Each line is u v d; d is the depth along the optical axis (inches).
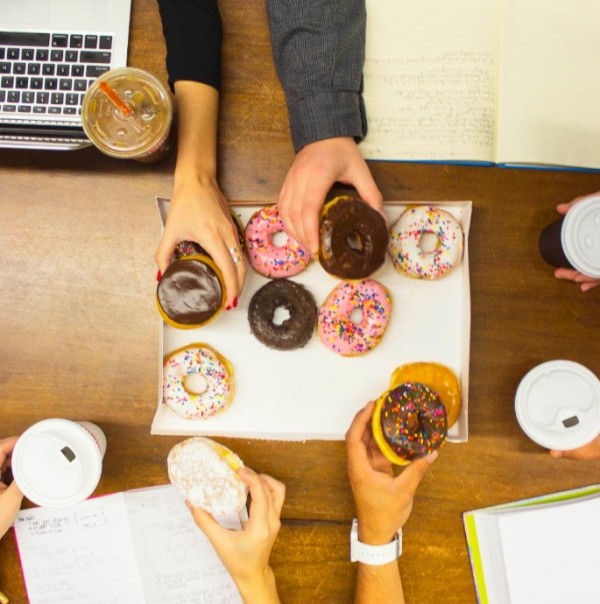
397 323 35.7
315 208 31.9
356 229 31.5
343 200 31.9
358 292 34.6
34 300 35.6
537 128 34.9
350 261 31.2
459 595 35.3
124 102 30.6
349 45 33.1
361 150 35.1
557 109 35.0
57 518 35.8
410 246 34.3
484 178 35.2
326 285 36.1
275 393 35.6
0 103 33.4
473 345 35.4
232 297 32.3
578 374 33.5
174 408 34.7
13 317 35.6
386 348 35.6
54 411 35.5
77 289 35.5
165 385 34.6
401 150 35.1
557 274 35.0
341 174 33.3
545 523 34.9
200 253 33.2
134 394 35.5
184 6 33.0
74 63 33.5
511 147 34.9
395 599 33.5
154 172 35.3
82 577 36.1
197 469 33.8
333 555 35.4
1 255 35.6
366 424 33.3
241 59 34.9
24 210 35.4
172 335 35.5
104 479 35.4
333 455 35.2
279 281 35.3
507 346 35.4
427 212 34.4
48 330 35.6
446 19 35.0
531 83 34.9
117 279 35.5
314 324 35.2
